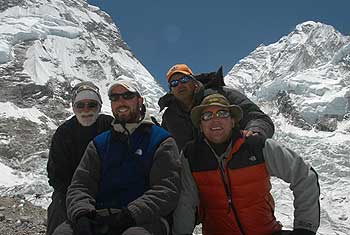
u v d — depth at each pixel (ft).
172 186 6.44
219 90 8.00
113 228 6.17
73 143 7.89
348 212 139.03
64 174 7.90
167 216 6.86
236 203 6.61
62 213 7.67
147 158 6.56
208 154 6.67
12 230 11.29
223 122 6.59
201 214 7.04
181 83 8.05
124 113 6.71
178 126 8.16
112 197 6.59
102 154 6.69
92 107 7.84
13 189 84.33
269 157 6.57
